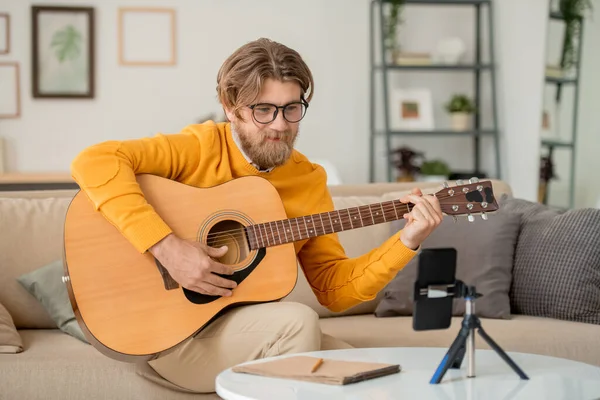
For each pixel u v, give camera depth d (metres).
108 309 1.89
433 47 6.43
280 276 1.96
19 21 5.91
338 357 1.71
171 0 6.05
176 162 2.05
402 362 1.67
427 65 6.10
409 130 6.17
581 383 1.51
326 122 6.30
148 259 1.92
